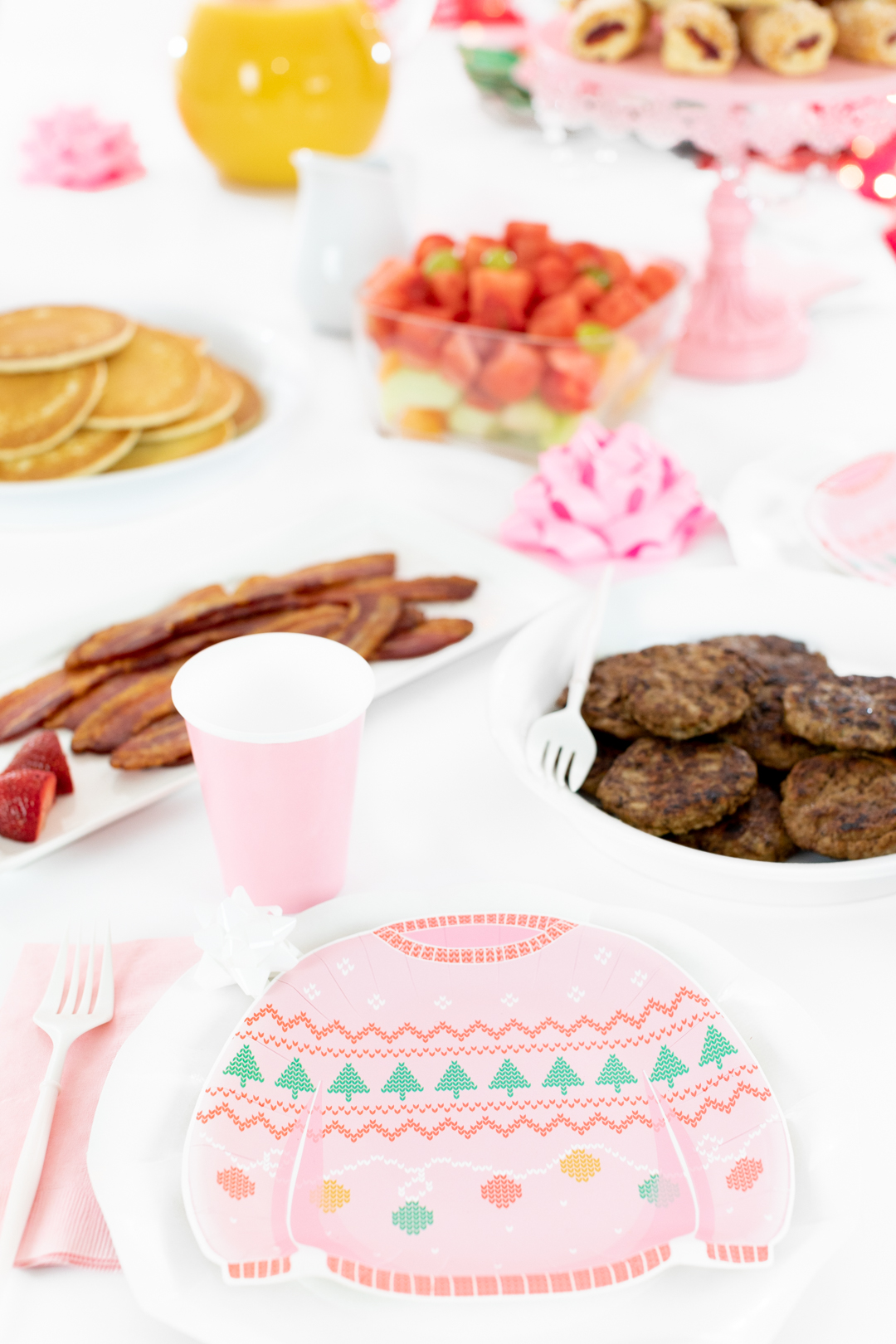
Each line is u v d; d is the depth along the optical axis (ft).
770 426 4.16
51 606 3.42
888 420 4.19
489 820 2.85
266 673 2.57
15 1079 2.34
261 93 5.61
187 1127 2.24
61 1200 2.21
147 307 4.48
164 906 2.66
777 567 3.21
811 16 4.16
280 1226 2.13
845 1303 2.17
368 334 3.94
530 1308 2.08
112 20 10.07
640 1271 2.09
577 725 2.81
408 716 3.09
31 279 4.56
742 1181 2.17
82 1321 2.15
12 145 7.34
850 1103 2.25
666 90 4.17
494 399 3.87
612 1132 2.24
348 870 2.73
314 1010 2.35
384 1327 2.06
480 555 3.50
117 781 2.88
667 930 2.48
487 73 7.25
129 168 6.77
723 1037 2.32
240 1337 2.05
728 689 2.88
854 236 5.91
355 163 4.73
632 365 3.84
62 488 3.60
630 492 3.56
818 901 2.56
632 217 6.07
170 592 3.33
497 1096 2.28
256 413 4.17
